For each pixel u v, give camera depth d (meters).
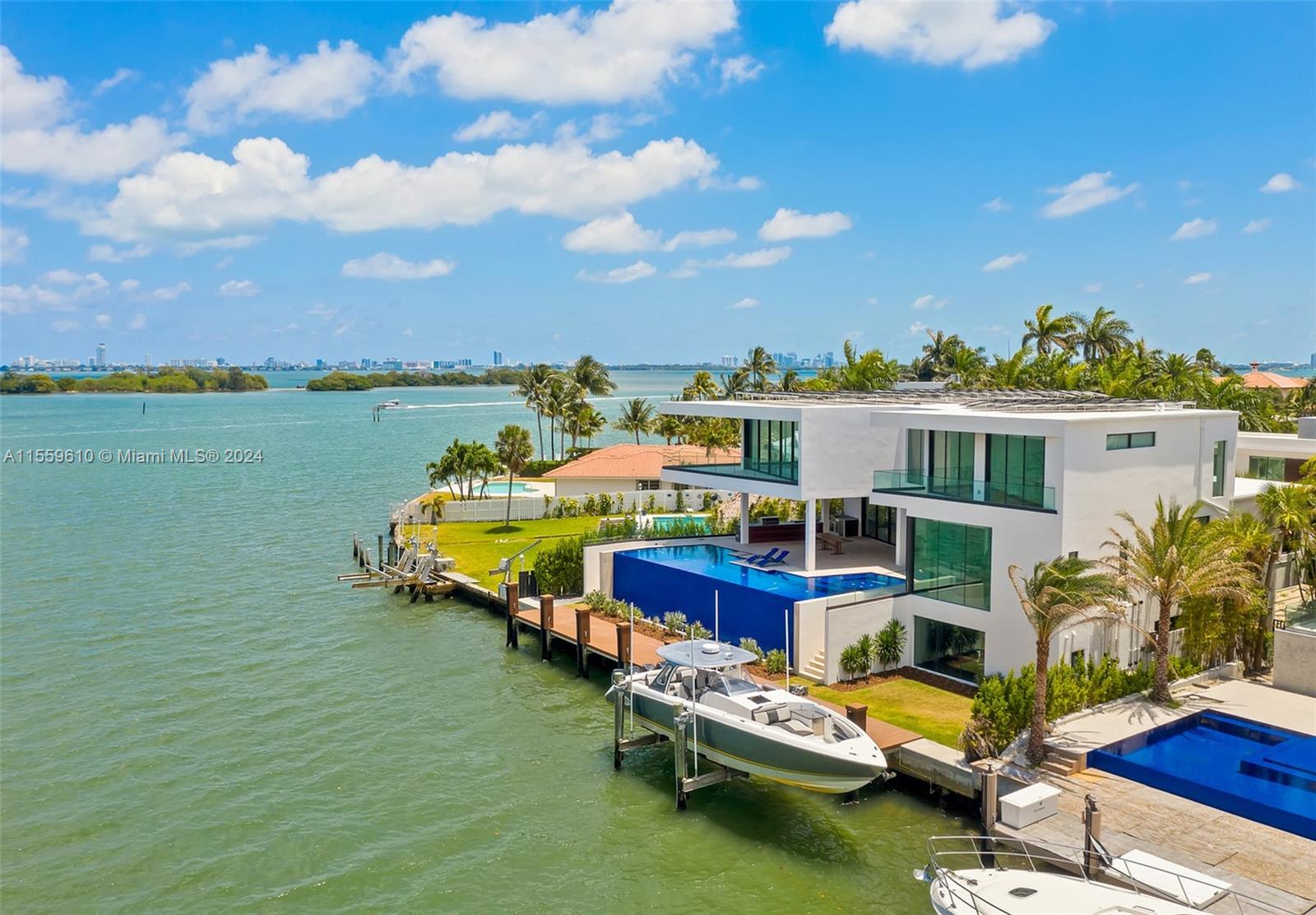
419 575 49.34
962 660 31.95
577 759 29.05
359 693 35.03
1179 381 67.75
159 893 21.84
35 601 48.78
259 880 22.31
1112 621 25.80
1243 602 29.50
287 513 81.00
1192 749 24.62
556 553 45.44
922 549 33.41
